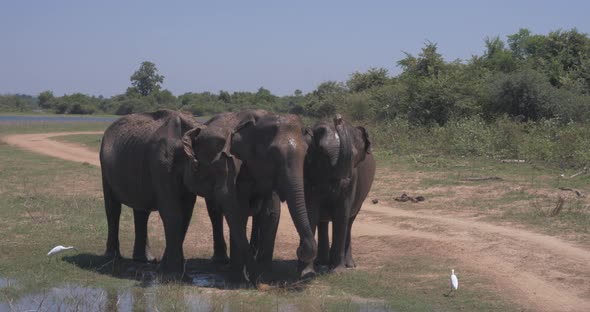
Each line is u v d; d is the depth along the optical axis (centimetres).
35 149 3550
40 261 1112
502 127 2588
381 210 1625
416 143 2803
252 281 975
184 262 1048
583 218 1355
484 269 1038
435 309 854
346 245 1107
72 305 884
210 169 962
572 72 3606
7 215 1529
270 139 915
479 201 1642
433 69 3541
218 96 7300
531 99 3133
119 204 1166
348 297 910
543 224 1338
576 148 2169
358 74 4734
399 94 3603
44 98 12531
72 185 2089
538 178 1911
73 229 1386
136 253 1143
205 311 848
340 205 1015
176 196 1009
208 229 1427
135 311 861
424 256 1142
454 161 2366
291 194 880
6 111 12019
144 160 1044
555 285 950
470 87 3303
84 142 4016
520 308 854
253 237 1103
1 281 999
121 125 1134
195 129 971
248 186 967
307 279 998
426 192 1820
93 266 1104
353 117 3888
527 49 4297
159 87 10288
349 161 953
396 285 970
